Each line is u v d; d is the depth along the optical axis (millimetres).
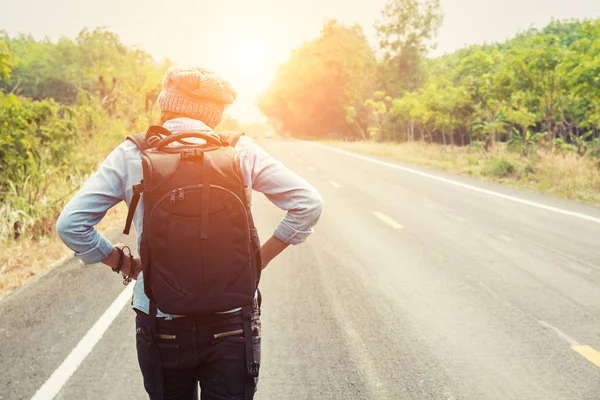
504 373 4348
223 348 2090
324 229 9953
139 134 2197
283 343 4949
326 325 5367
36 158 11445
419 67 67625
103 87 21969
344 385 4176
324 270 7309
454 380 4242
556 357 4609
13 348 4871
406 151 30062
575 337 5012
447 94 29844
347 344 4918
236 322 2100
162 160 2041
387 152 30391
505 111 24359
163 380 2145
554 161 16609
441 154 26656
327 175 19047
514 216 10875
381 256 8008
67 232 2043
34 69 67938
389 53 67188
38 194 11250
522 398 3973
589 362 4508
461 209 11828
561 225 9930
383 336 5090
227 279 2021
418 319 5512
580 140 22547
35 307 5930
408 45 66500
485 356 4648
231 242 2020
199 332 2076
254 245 2125
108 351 4781
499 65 27719
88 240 2090
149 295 2039
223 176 2029
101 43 43250
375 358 4633
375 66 67688
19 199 9914
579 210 11281
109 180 2104
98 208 2088
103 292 6410
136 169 2113
